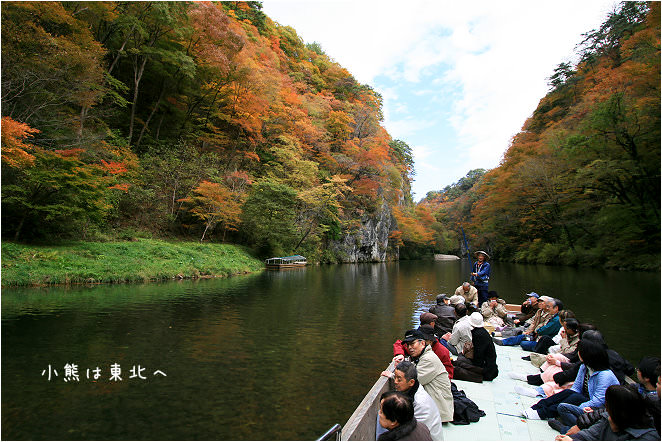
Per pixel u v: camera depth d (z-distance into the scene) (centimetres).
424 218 7575
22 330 854
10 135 1263
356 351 797
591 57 4419
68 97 1725
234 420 496
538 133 4706
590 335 403
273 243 3117
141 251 1939
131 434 455
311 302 1385
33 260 1448
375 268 3741
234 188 2889
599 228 2920
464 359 538
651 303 1341
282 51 5081
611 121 2269
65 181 1555
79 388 579
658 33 2458
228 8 4409
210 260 2244
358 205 4800
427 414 310
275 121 3781
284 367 697
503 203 3906
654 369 329
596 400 353
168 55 2512
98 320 966
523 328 773
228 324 999
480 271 930
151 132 2944
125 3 2339
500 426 382
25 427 462
